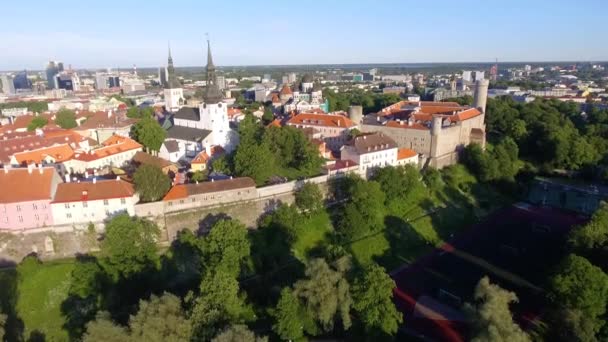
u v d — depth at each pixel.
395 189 158.88
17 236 113.56
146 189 123.31
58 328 99.56
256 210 137.75
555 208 184.38
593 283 94.94
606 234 118.06
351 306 98.75
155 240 120.88
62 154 159.88
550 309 103.69
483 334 77.56
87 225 117.69
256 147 144.75
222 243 109.12
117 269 106.50
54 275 106.88
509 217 174.88
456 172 198.25
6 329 97.00
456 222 166.00
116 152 168.38
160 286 112.00
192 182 144.75
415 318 108.56
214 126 198.12
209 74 197.75
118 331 79.19
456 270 132.62
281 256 127.62
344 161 169.38
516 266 135.50
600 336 95.19
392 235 146.88
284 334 93.88
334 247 109.50
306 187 141.38
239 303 95.00
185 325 82.12
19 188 116.12
